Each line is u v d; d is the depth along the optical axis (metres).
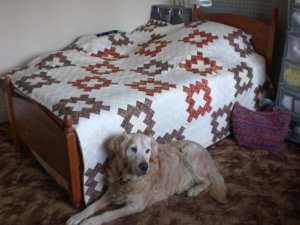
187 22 3.42
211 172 2.31
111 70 2.81
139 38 3.48
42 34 3.26
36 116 2.24
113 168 2.04
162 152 2.21
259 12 3.21
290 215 2.07
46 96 2.23
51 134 2.12
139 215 2.07
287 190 2.30
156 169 2.06
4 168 2.55
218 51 2.92
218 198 2.17
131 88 2.37
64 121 1.86
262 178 2.44
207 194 2.26
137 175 1.93
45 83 2.43
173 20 3.62
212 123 2.70
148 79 2.57
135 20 3.82
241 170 2.53
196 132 2.60
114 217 1.97
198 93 2.51
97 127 1.99
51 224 2.01
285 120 2.69
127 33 3.56
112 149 1.98
